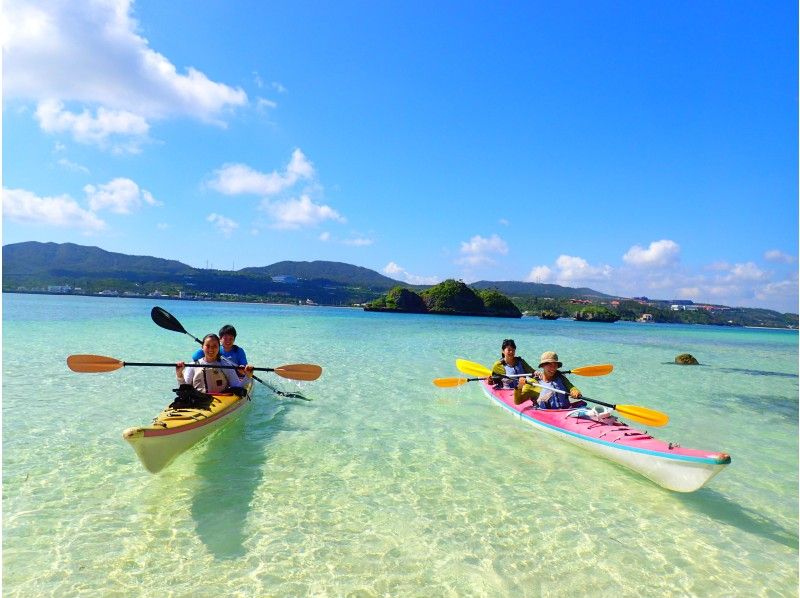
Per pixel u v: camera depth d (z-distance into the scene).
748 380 14.05
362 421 7.24
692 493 5.10
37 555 3.49
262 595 3.16
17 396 7.77
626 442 5.45
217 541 3.79
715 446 6.88
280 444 6.07
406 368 12.55
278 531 3.97
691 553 3.91
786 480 5.57
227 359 7.23
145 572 3.36
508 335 30.61
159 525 4.00
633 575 3.57
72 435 6.01
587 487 5.11
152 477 4.92
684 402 10.02
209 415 5.86
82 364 6.10
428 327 34.59
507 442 6.44
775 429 7.99
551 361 7.20
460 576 3.46
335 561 3.58
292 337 20.34
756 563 3.79
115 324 22.48
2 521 3.92
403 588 3.30
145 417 6.88
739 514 4.65
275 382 9.89
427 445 6.24
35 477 4.77
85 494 4.48
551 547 3.90
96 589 3.16
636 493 5.02
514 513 4.46
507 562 3.66
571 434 6.27
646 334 44.62
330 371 11.63
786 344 38.53
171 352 13.38
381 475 5.21
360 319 42.81
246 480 4.95
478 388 9.94
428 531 4.07
